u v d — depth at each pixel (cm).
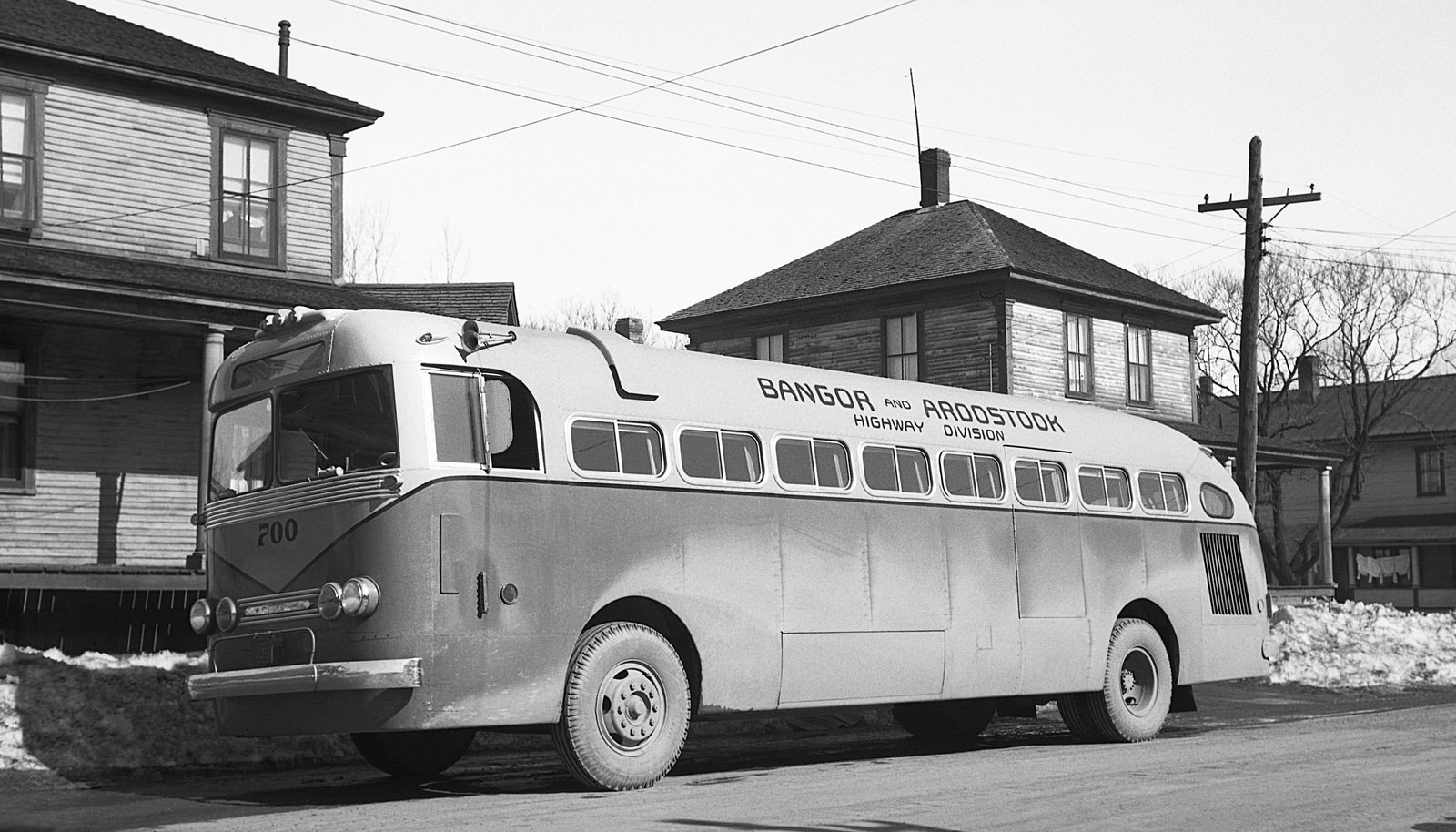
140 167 2242
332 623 1063
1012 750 1488
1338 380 5803
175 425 2255
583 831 892
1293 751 1359
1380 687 2333
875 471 1384
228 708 1127
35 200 2136
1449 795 1034
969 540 1450
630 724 1145
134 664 1508
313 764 1430
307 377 1128
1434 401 5919
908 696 1375
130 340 2212
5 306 1948
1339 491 5806
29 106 2147
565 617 1119
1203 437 3791
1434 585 5691
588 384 1176
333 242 2450
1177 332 3922
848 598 1332
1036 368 3447
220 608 1151
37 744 1312
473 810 1007
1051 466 1561
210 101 2319
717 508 1240
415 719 1041
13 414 2103
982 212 3797
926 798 1038
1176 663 1667
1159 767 1237
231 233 2330
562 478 1136
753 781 1182
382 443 1073
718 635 1224
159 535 2223
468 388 1102
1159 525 1661
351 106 2450
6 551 2078
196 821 990
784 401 1328
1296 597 3862
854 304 3628
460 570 1066
